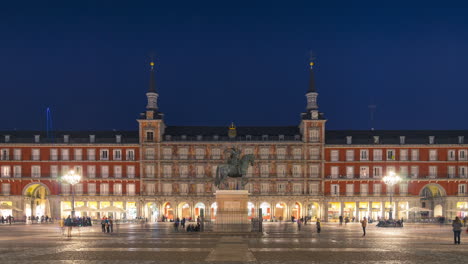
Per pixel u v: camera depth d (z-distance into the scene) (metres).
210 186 124.38
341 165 124.56
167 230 70.94
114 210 103.19
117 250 37.94
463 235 59.03
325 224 101.81
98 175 124.62
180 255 34.25
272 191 124.25
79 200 123.88
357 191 123.94
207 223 84.81
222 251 36.94
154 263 30.02
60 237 54.53
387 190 123.56
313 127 124.50
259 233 57.72
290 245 42.72
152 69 131.62
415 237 55.03
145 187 124.31
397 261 31.27
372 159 124.12
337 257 33.28
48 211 131.25
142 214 123.69
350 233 64.12
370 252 36.62
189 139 126.19
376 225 93.25
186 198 123.69
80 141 125.44
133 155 125.44
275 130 129.75
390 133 128.38
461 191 122.88
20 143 123.75
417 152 124.12
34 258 32.81
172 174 124.75
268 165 124.94
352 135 128.00
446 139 124.00
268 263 30.05
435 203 128.12
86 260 31.58
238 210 60.00
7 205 111.31
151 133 125.12
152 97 129.62
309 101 130.38
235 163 62.62
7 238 52.97
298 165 124.56
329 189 124.31
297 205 125.62
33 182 123.88
